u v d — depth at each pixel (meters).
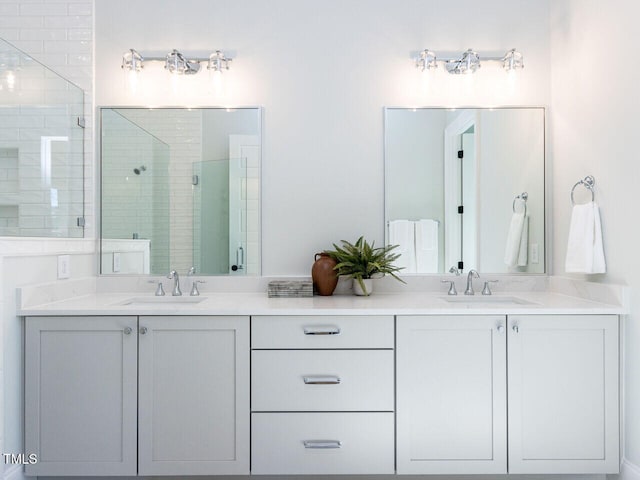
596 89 1.96
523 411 1.76
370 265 2.16
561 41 2.25
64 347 1.75
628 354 1.75
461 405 1.76
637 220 1.70
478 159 2.35
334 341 1.75
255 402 1.75
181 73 2.30
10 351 1.69
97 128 2.34
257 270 2.33
